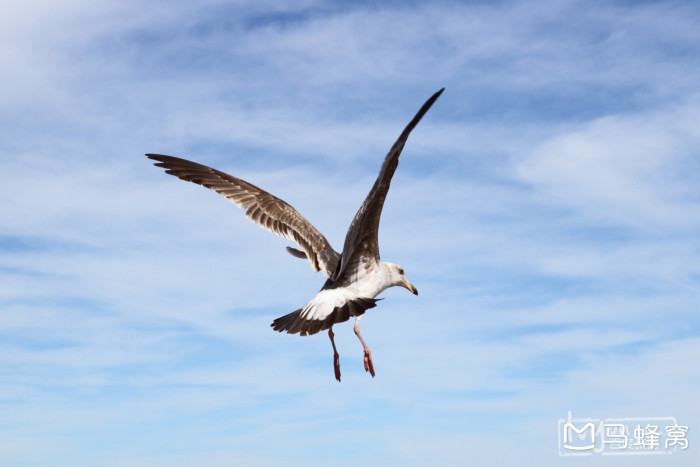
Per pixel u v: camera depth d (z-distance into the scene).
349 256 8.26
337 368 8.77
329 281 8.48
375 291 8.45
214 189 9.68
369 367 8.72
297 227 9.50
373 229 8.12
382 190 7.67
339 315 7.86
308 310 8.07
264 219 9.52
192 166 9.84
